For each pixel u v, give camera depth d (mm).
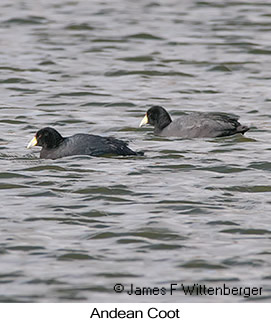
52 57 30938
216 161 18594
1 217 14906
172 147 19969
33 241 13844
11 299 12008
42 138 18922
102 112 23938
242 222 14695
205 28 35844
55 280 12516
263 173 17703
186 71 29297
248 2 41312
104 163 18250
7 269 12836
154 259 13242
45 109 24156
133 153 18922
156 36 34312
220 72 29328
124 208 15414
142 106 24625
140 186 16703
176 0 41750
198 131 20922
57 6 40000
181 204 15586
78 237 14031
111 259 13219
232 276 12680
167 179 17188
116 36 34312
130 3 41062
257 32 35156
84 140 18922
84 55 31375
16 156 19125
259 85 27422
